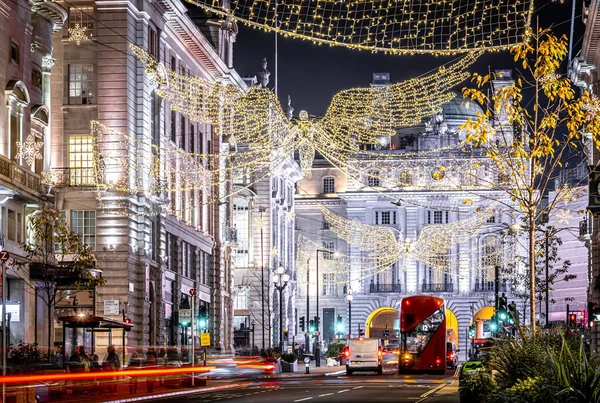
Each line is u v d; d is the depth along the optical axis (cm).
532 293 3353
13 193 5088
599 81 7050
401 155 14112
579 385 2134
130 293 6888
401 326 7356
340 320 11062
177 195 8181
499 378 2886
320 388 5238
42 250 5259
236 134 10412
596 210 4616
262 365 7850
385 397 4303
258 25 3106
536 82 3212
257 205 12056
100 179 6869
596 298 7288
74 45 6994
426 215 14250
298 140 11100
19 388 3653
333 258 14550
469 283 14125
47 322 5688
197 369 5544
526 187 3391
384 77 14225
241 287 11825
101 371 4875
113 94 6950
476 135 3253
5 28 5256
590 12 6272
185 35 8150
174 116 8125
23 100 5400
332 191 14788
